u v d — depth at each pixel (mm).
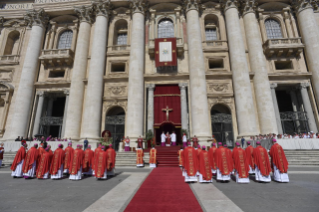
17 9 23406
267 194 5363
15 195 5402
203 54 20219
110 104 19516
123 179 7836
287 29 20516
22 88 19484
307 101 18062
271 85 18766
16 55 22047
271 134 15703
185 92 19062
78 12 21781
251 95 17438
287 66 20375
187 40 20469
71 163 7922
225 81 19266
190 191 5754
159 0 21531
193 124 17422
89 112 18000
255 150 7340
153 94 19469
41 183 7148
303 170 9734
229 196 5188
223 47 20125
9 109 20203
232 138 18172
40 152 8648
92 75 19000
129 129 17422
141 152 12086
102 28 20609
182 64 19984
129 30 21703
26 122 19031
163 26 21969
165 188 6164
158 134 19953
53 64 21172
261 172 6961
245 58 18438
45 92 20688
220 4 21328
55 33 22750
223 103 18766
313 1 20094
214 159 7723
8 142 16484
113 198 5059
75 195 5395
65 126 18844
